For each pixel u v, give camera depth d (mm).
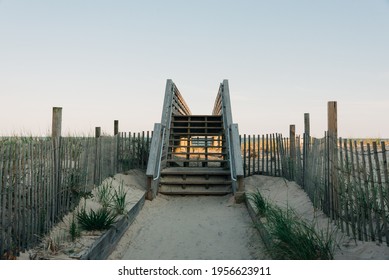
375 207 4312
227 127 10453
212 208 7957
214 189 9188
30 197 4555
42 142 4914
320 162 6219
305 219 5859
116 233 5625
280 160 9656
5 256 3996
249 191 8641
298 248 4336
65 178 5758
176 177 9641
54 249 4402
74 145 6270
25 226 4398
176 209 7934
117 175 9258
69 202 5941
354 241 4520
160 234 6297
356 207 4582
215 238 6078
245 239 5969
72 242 4695
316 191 6367
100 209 5797
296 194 7691
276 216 5168
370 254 4020
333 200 5410
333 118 5578
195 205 8250
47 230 4984
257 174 10117
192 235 6238
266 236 5344
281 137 9609
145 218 7238
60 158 5520
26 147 4516
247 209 7734
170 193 8969
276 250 4680
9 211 4121
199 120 12586
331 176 5512
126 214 6246
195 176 9641
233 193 8758
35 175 4688
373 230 4555
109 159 8742
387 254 3896
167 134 11086
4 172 4062
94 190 7262
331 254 4160
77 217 5602
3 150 4051
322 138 6102
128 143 10383
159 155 9352
